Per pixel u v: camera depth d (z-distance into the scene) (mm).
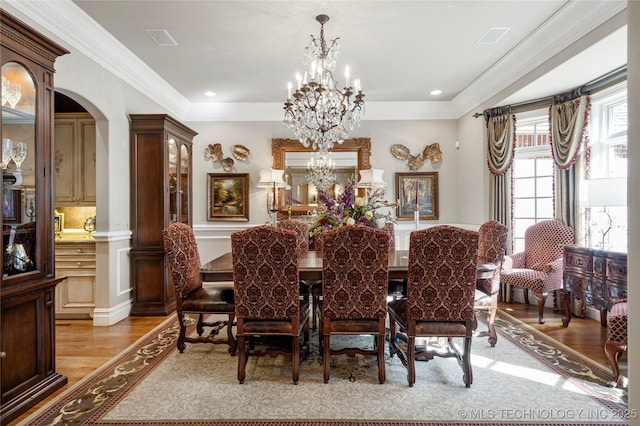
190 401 2051
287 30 3100
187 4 2697
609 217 3178
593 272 2885
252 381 2295
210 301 2711
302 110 3139
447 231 2098
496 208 4344
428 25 3020
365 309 2209
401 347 2855
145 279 3797
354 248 2154
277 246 2156
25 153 2062
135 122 3793
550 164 4113
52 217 2178
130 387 2219
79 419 1882
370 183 4715
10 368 1911
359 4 2709
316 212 3385
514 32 3141
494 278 2828
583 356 2645
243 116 5270
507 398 2074
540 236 3834
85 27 2941
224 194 5297
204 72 4047
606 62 3025
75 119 3840
